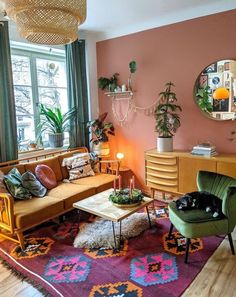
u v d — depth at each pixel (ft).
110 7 10.42
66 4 5.03
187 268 7.16
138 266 7.33
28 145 12.50
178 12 11.29
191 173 10.71
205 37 10.87
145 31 12.51
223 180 8.34
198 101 11.44
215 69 10.83
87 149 14.01
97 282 6.73
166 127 11.50
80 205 8.62
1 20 10.34
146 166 12.14
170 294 6.22
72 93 13.55
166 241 8.58
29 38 6.02
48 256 7.94
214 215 7.47
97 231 9.08
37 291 6.48
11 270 7.32
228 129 10.89
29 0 4.80
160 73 12.37
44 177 10.68
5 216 8.36
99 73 14.57
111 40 13.79
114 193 8.93
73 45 13.25
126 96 13.73
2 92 10.51
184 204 8.00
